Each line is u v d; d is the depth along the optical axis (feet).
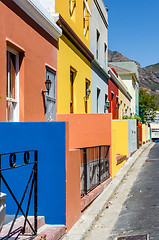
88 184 24.98
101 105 58.08
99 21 56.08
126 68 154.40
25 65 23.77
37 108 26.05
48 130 17.44
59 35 31.37
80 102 41.70
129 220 20.36
